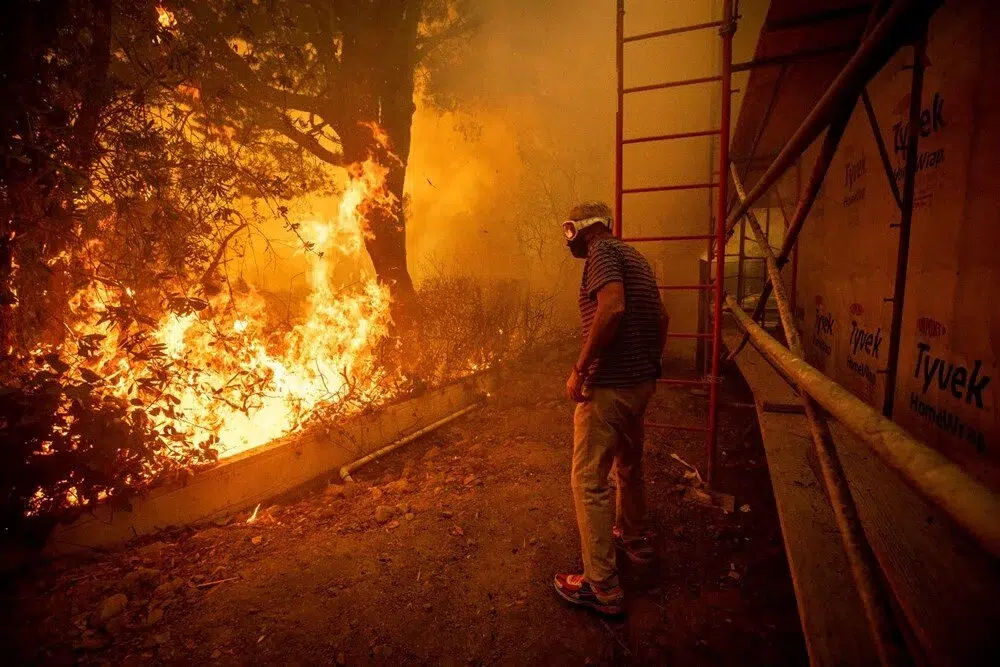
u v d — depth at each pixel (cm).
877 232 356
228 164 434
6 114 286
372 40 651
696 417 537
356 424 460
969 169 234
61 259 332
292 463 409
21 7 302
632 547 298
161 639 244
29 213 303
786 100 416
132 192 366
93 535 309
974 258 229
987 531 77
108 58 353
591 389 255
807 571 200
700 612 259
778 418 353
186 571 298
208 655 237
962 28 238
